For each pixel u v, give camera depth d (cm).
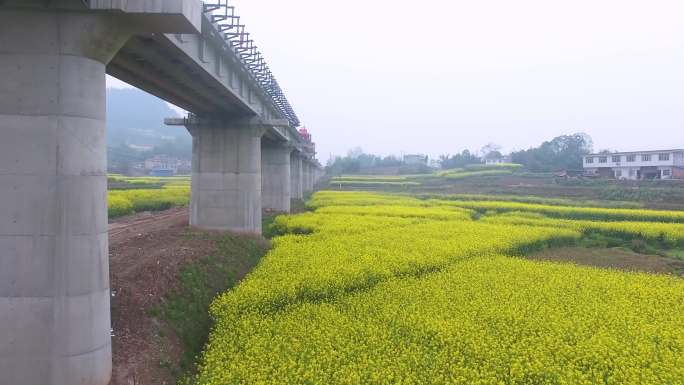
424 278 2175
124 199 4412
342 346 1409
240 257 2456
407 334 1516
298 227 3694
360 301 1808
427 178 13350
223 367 1305
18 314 1047
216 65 2100
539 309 1733
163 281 1711
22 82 1042
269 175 4919
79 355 1076
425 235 3284
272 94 3578
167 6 1094
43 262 1050
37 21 1045
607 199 7425
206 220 3075
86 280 1088
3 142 1038
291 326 1554
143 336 1369
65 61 1059
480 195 8588
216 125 3083
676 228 3672
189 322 1588
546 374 1254
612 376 1254
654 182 8025
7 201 1039
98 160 1124
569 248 3391
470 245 2883
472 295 1906
